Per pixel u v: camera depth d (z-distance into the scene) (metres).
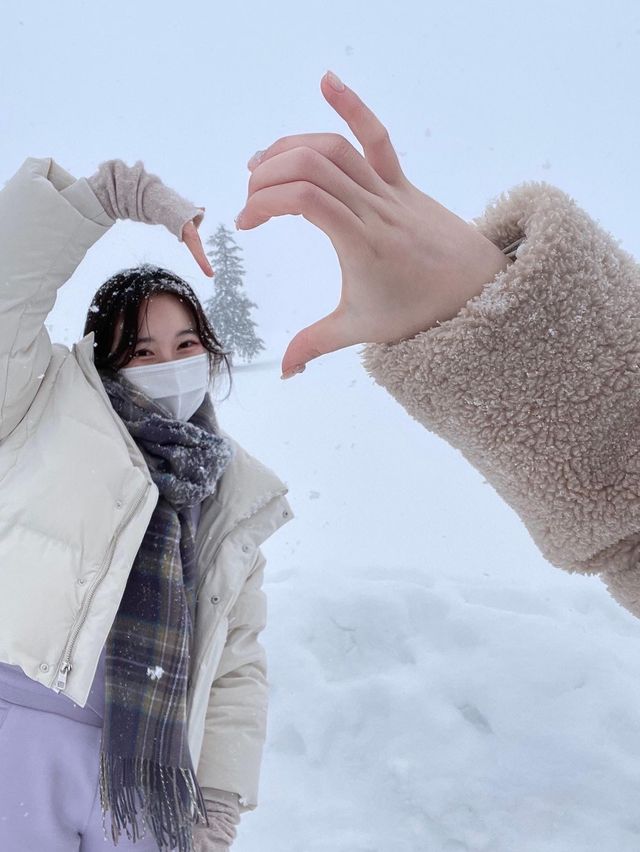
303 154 0.50
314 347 0.58
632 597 0.70
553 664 2.91
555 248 0.60
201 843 1.67
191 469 1.76
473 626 3.20
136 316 1.83
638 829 2.31
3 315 1.52
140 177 1.54
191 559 1.77
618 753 2.57
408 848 2.34
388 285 0.56
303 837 2.42
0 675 1.54
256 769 1.79
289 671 3.10
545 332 0.59
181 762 1.59
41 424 1.59
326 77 0.52
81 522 1.50
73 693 1.45
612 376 0.60
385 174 0.55
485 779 2.53
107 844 1.56
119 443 1.58
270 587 3.71
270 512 1.89
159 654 1.63
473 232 0.60
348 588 3.51
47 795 1.51
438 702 2.85
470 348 0.59
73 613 1.47
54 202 1.51
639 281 0.63
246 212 0.50
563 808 2.39
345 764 2.70
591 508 0.63
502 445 0.62
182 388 1.84
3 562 1.48
